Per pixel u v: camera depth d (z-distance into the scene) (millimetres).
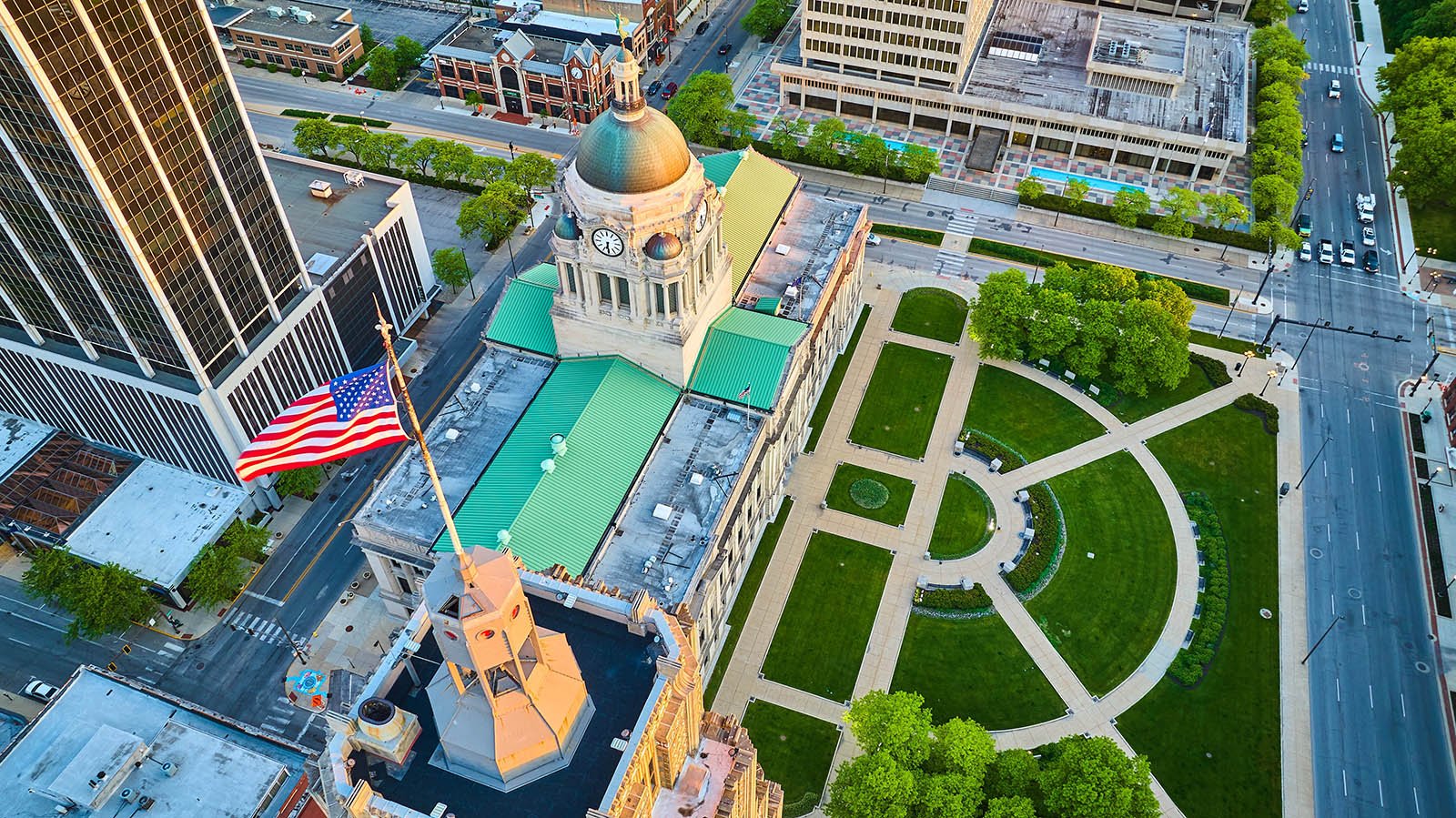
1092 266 179375
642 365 127812
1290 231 174000
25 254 113562
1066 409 154250
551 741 61312
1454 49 199125
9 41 87875
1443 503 140250
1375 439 149500
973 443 147750
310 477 137000
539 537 107562
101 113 98562
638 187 110875
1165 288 159125
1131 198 183875
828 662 122500
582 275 120625
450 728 60906
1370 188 195625
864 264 180500
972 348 164625
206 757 97188
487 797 62594
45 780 96188
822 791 110938
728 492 116812
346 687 110000
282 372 137125
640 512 115250
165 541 128500
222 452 130250
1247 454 147250
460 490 118000
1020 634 125312
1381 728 116625
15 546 132500
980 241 184875
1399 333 166375
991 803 99188
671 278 115750
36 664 121250
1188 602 128875
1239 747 114812
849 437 150250
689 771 72750
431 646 70938
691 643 73812
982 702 118875
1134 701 118938
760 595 129750
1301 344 164750
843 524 138125
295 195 160250
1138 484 143000
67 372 129125
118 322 118000
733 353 128875
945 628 125812
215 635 124688
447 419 127000
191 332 118500
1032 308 156875
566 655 63375
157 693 104000
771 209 155125
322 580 130875
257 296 129500
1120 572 132000
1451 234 184625
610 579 108312
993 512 139500
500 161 190125
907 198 196125
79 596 118125
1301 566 133125
